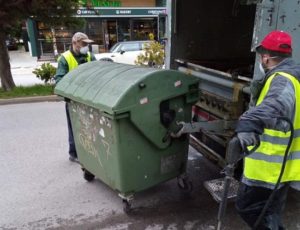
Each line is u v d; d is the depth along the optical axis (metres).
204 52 4.85
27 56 22.81
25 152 5.23
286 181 2.38
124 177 3.19
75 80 3.73
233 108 3.46
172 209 3.54
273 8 2.68
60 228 3.28
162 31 4.88
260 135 2.19
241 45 5.05
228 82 3.53
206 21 4.74
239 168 3.14
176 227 3.24
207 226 3.24
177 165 3.54
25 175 4.44
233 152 2.16
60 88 3.85
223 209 2.37
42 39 21.23
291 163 2.37
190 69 4.31
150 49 10.85
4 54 9.74
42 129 6.37
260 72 2.77
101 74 3.49
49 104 8.55
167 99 3.19
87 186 4.09
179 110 3.33
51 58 20.98
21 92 9.56
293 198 3.62
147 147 3.23
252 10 4.93
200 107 4.14
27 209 3.63
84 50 4.55
